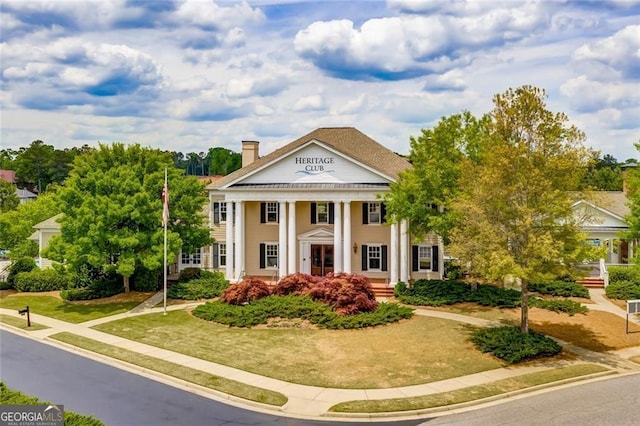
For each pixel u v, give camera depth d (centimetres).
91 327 3003
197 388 2034
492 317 3075
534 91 2505
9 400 1634
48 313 3375
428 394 1955
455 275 3744
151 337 2761
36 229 4638
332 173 3906
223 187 4044
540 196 2438
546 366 2298
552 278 2344
